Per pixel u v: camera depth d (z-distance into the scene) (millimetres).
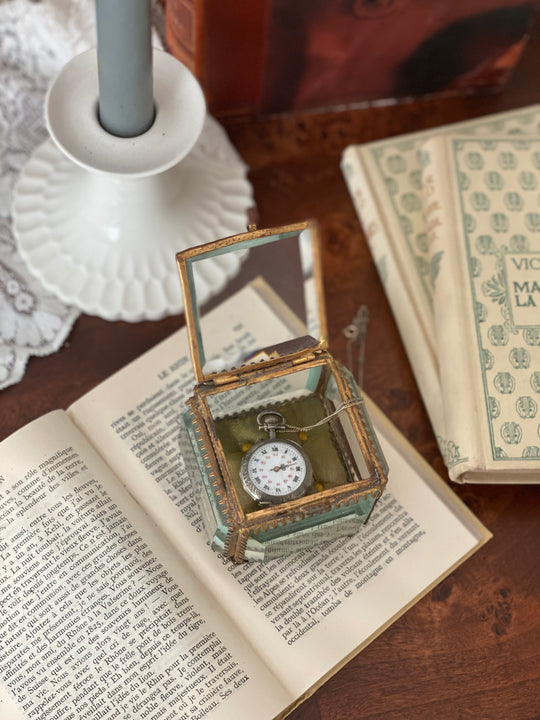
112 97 433
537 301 480
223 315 486
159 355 489
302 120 547
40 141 523
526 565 467
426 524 466
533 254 490
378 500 466
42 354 486
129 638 435
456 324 475
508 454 454
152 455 472
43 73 532
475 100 562
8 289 492
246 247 445
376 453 432
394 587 454
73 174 497
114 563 445
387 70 533
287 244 446
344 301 511
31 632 434
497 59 540
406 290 499
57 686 427
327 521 435
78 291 486
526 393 465
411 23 506
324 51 511
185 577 448
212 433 428
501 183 502
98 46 417
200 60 505
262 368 444
